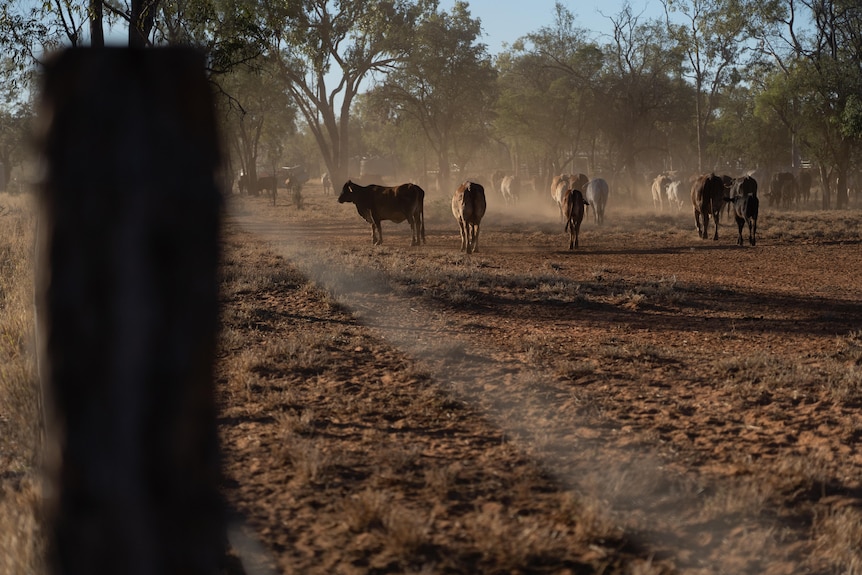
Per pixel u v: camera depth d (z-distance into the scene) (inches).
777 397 250.1
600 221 1195.9
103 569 51.1
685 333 384.2
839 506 162.9
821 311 456.8
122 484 49.9
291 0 1798.7
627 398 249.4
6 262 463.5
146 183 47.9
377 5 2059.5
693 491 171.8
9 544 124.9
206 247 50.6
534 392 253.3
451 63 2487.7
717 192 957.2
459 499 165.0
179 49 49.4
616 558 139.1
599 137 2812.5
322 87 2212.1
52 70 48.1
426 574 127.6
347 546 140.6
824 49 1943.9
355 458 189.9
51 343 48.8
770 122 2343.8
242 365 279.6
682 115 2475.4
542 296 485.7
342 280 508.1
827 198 1845.5
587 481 172.9
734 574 135.4
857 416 229.5
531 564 135.6
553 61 2596.0
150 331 48.9
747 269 679.7
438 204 1475.1
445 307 440.8
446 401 240.4
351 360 300.0
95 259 47.9
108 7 561.3
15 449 185.5
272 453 191.9
